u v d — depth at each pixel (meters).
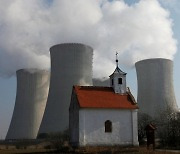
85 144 43.16
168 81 94.44
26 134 100.19
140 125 69.81
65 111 87.75
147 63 94.94
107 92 47.41
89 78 95.00
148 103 92.75
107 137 44.09
